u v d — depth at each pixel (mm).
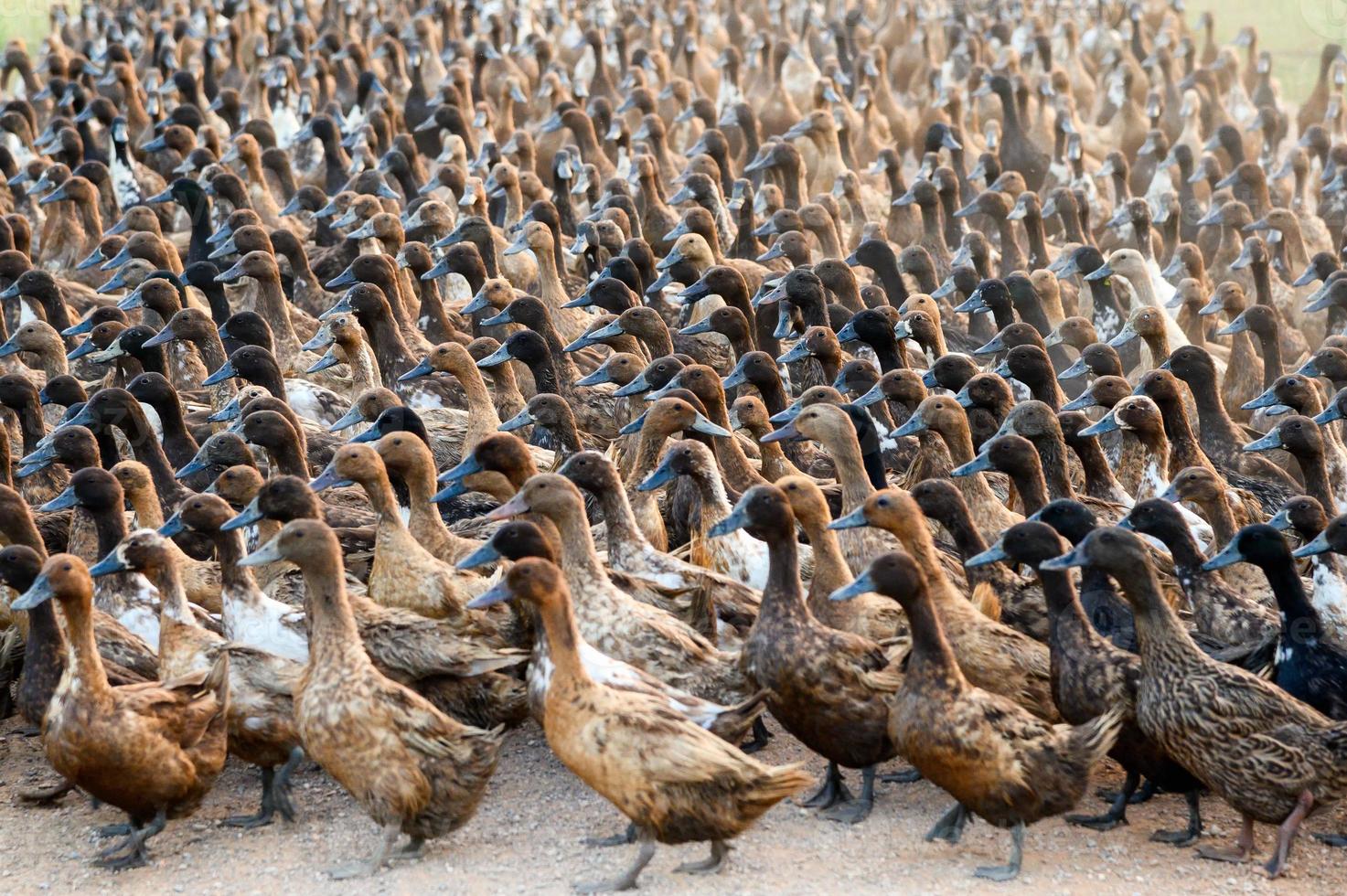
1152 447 17188
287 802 12367
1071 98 37469
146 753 11398
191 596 14492
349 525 15742
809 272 21688
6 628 14484
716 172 31141
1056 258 27078
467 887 11078
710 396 17766
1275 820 11438
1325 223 31141
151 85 37312
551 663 11820
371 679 11336
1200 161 32625
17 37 47719
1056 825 12164
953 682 11258
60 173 29047
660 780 10781
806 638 12219
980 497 15883
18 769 13422
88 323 22281
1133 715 11867
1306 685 12398
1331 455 18469
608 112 36375
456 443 19219
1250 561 12625
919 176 32125
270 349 21234
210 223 28328
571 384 20859
